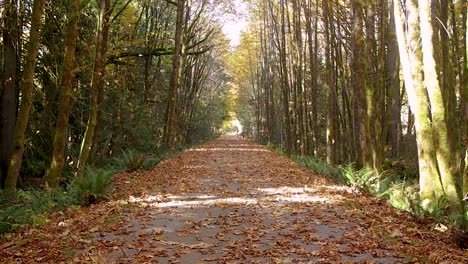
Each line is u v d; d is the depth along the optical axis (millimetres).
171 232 7520
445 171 8195
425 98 8859
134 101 23375
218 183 14133
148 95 27578
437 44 11547
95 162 18578
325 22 19859
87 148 13234
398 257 6008
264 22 37625
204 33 39469
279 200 10703
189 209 9578
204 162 22344
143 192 11883
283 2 28266
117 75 21281
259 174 16719
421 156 8891
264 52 43031
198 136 52281
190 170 18125
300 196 11297
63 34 14500
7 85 12328
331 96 19844
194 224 8078
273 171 17781
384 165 16609
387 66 19750
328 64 19797
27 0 12570
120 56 19359
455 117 13539
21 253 6188
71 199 9984
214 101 60188
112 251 6352
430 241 6824
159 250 6359
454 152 13281
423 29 8281
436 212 8086
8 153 12328
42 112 14656
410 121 23391
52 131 14695
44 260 5867
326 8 19906
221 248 6559
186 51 31984
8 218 7613
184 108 39594
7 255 6082
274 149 36531
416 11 9016
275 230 7668
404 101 26562
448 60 13211
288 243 6797
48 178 11266
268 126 44688
